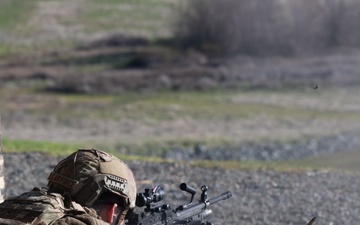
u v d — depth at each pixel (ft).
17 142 105.70
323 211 72.13
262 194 78.33
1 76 277.85
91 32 376.27
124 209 25.00
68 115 200.23
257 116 201.46
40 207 23.61
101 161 24.73
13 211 23.79
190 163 93.50
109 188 24.50
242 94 239.30
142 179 83.51
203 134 179.22
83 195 24.36
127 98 232.53
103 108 209.56
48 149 100.48
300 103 224.33
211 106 215.92
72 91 246.88
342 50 314.76
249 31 318.04
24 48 345.31
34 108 211.82
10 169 85.56
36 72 282.36
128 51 327.06
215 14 318.65
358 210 73.15
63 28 383.86
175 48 320.09
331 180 87.25
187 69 277.85
